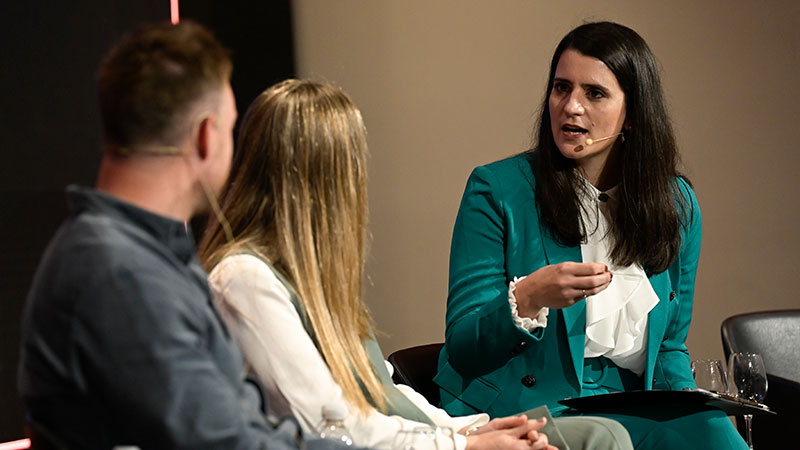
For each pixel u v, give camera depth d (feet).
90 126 27.43
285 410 13.75
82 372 9.43
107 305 9.37
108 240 9.68
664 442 17.99
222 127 10.71
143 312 9.43
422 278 34.12
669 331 20.86
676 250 20.08
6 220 25.90
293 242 14.30
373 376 14.96
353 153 14.67
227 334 11.20
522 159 20.65
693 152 33.86
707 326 34.42
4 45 25.76
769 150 34.27
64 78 26.91
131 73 10.23
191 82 10.33
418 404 16.92
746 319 24.81
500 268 19.67
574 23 33.55
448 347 19.21
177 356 9.52
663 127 19.71
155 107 10.19
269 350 13.66
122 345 9.34
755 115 34.12
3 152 25.81
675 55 33.68
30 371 9.80
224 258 14.15
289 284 14.15
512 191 19.98
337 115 14.58
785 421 22.53
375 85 33.50
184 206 10.66
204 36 10.73
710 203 34.06
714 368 19.27
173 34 10.53
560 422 16.17
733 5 33.81
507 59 33.60
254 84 31.86
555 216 19.49
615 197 20.03
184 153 10.41
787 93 34.17
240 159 14.89
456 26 33.50
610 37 19.42
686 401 17.93
